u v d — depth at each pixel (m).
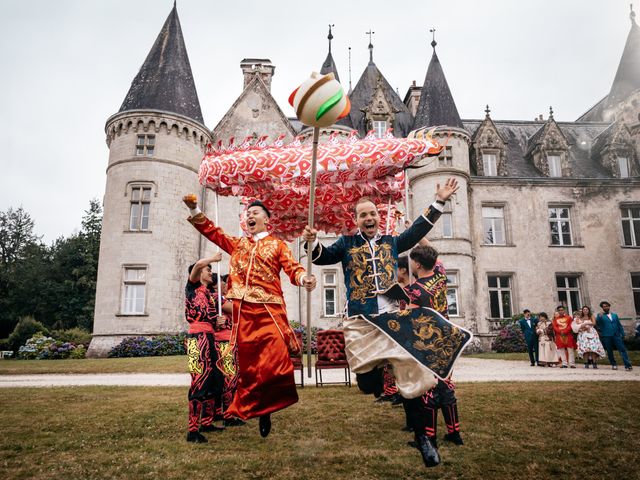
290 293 21.36
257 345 3.33
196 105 24.12
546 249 24.31
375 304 3.41
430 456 2.89
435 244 22.69
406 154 4.31
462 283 22.12
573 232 24.89
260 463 3.21
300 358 7.54
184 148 22.34
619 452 3.42
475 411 4.86
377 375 3.35
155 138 21.91
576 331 11.95
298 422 4.57
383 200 4.97
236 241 3.87
